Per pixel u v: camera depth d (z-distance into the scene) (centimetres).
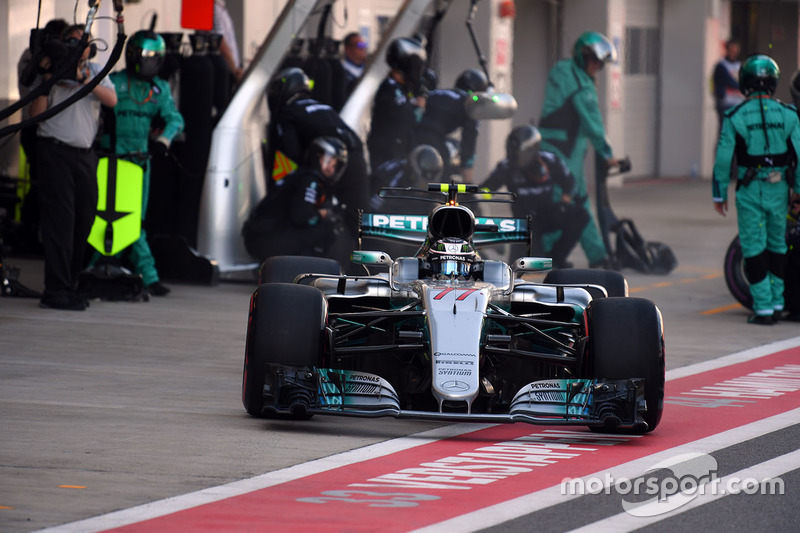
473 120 4969
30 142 4772
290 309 2306
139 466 1992
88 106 3706
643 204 7988
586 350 2339
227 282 4572
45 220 3728
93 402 2502
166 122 4100
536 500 1850
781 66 11031
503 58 7712
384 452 2150
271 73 4503
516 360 2619
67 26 3672
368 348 2344
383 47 4800
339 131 4369
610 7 8625
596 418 2203
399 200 4475
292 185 4319
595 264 5044
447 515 1758
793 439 2328
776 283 3978
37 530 1645
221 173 4484
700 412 2603
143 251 4122
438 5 5262
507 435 2334
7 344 3158
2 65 4653
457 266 2527
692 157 10069
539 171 4769
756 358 3341
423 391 2300
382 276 2648
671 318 4047
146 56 3925
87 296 3981
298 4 4475
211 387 2720
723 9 10425
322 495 1852
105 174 3941
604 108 8775
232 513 1744
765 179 3900
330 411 2178
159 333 3438
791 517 1784
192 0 4522
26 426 2256
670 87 10056
